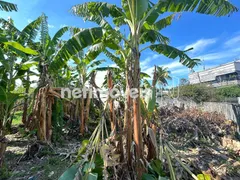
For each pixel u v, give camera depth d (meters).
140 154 2.49
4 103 3.40
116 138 2.59
